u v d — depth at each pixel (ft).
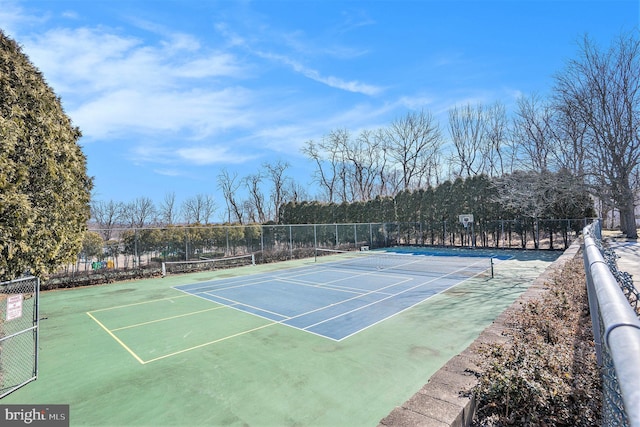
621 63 67.26
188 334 23.18
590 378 9.49
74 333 23.75
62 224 21.74
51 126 20.63
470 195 84.79
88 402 14.69
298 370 17.16
